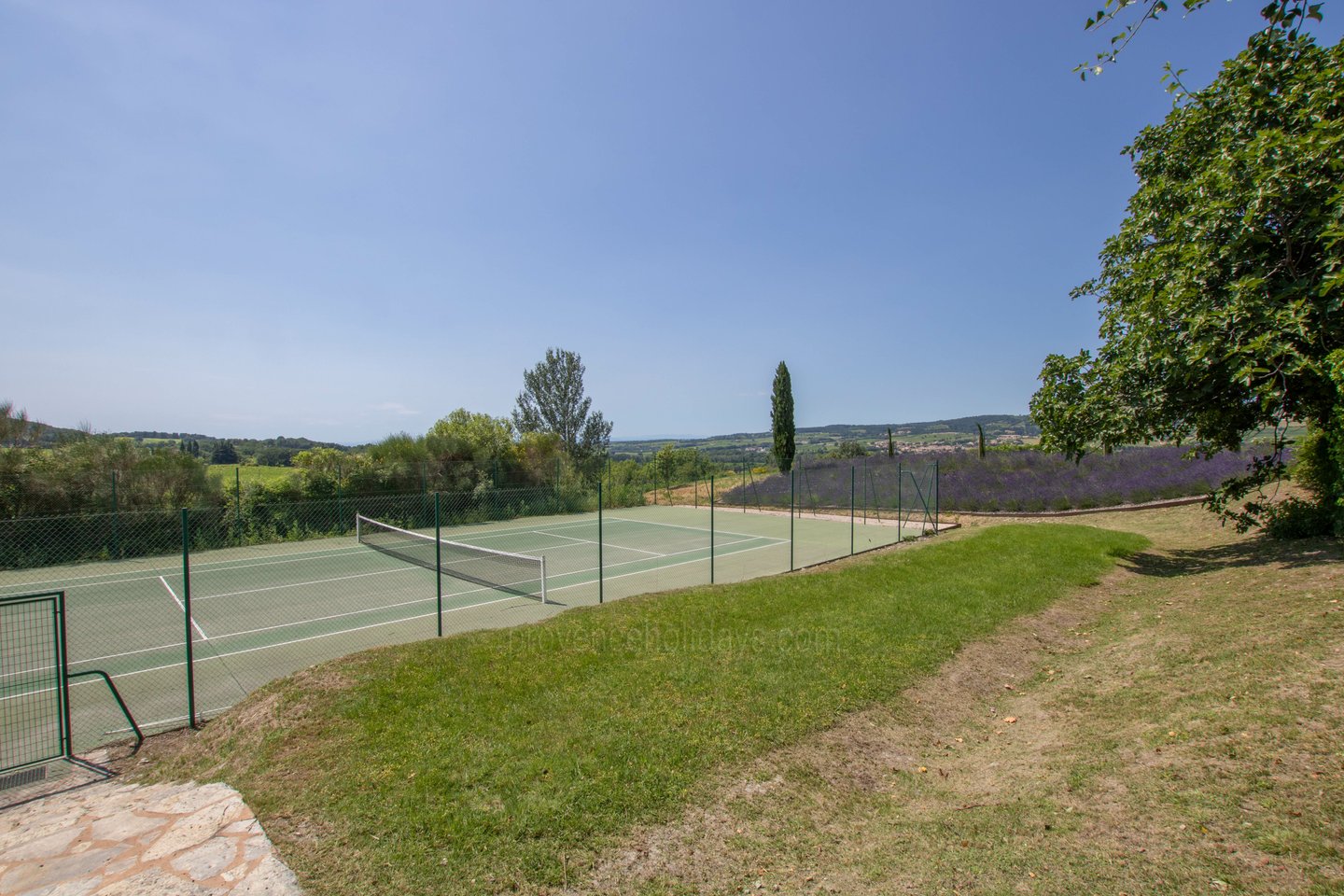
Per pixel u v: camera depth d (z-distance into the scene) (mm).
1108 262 13344
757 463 44938
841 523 25656
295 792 4508
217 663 8797
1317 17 3611
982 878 3422
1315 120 8250
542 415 38094
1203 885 3031
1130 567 12406
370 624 10758
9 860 3809
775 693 6285
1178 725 4766
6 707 7172
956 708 6285
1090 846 3549
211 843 3947
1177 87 10500
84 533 17609
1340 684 4598
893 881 3516
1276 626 6258
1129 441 11695
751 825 4199
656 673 6840
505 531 23906
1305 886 2861
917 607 9680
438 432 31109
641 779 4672
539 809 4250
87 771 5371
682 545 19906
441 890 3498
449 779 4641
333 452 25047
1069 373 12203
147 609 11914
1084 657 7371
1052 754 4922
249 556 18141
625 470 39062
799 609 9633
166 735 6219
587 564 16641
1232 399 10461
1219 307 8797
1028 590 10695
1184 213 10125
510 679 6645
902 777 4988
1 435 17422
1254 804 3553
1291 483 16625
